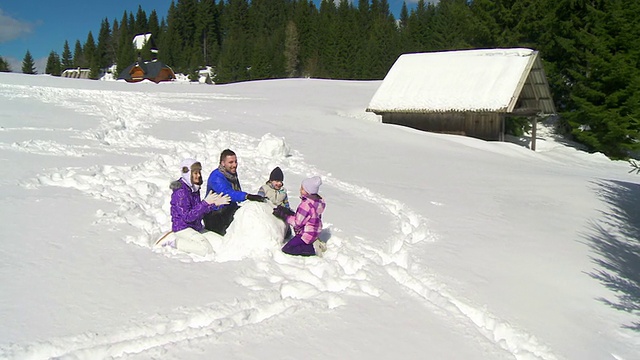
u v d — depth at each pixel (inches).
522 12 1550.2
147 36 5546.3
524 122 1481.3
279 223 274.4
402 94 1246.3
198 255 257.0
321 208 264.5
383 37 4146.2
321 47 4269.2
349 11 4997.5
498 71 1189.1
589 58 1286.9
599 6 1444.4
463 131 1192.8
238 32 5201.8
